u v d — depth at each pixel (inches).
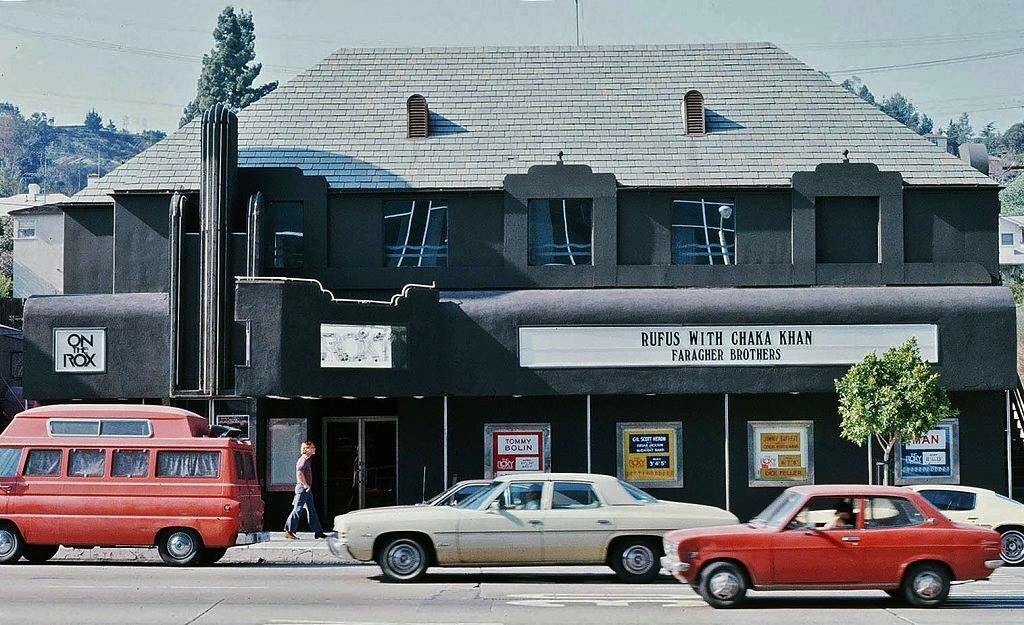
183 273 1201.4
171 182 1288.1
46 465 917.2
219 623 613.9
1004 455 1262.3
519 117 1385.3
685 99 1368.1
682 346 1225.4
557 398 1270.9
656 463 1266.0
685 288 1267.2
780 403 1270.9
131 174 1299.2
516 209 1289.4
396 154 1336.1
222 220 1190.9
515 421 1269.7
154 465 914.1
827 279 1283.2
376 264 1288.1
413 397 1250.6
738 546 692.1
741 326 1227.2
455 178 1309.1
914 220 1296.8
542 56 1455.5
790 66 1444.4
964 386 1226.6
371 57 1449.3
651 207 1294.3
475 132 1364.4
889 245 1285.7
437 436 1268.5
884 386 1144.8
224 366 1179.3
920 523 705.0
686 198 1302.9
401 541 818.2
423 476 1263.5
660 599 725.3
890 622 633.0
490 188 1291.8
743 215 1298.0
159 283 1270.9
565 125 1375.5
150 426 922.7
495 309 1226.0
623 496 832.3
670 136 1362.0
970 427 1264.8
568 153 1339.8
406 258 1296.8
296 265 1277.1
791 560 690.8
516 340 1221.1
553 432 1268.5
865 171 1289.4
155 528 905.5
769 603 717.9
